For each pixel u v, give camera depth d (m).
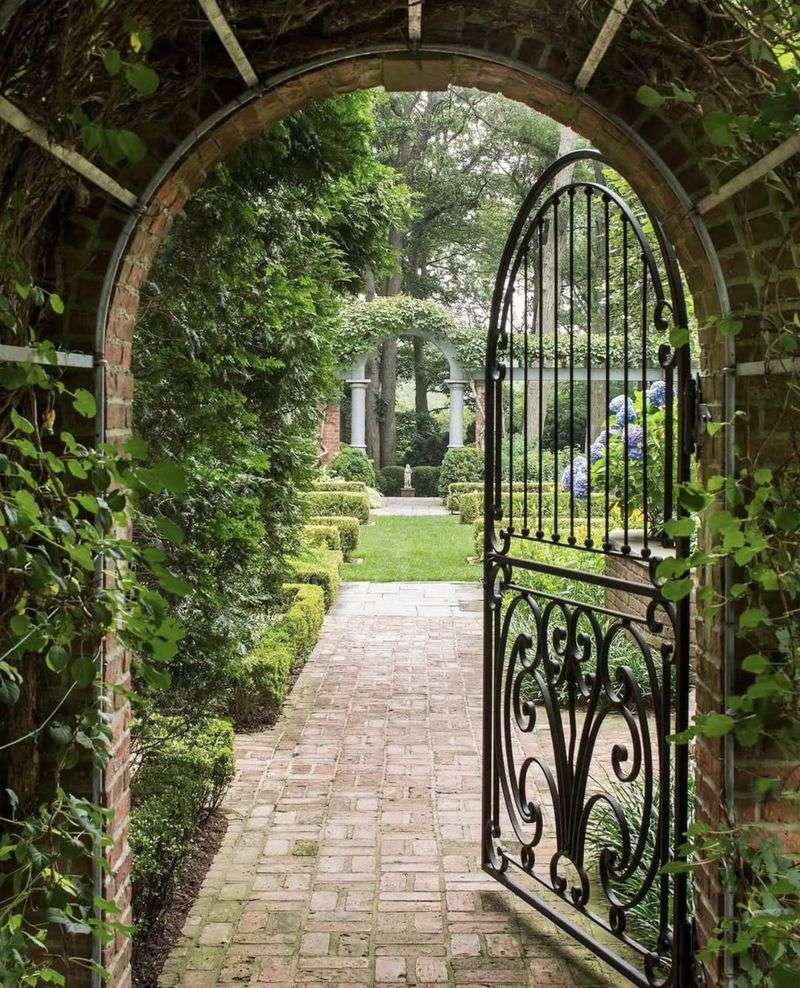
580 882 3.45
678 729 2.60
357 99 4.77
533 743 5.38
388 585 11.18
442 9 2.30
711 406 2.49
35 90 1.73
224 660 4.34
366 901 3.55
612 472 5.26
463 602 10.09
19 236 2.03
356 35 2.35
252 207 4.54
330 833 4.18
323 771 4.97
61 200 2.35
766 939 1.78
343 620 9.11
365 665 7.32
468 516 17.70
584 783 3.19
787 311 2.27
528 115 25.52
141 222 2.46
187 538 4.10
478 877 3.76
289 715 5.99
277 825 4.27
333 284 6.35
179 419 3.99
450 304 30.05
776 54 1.86
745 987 2.06
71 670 1.79
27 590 1.89
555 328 3.24
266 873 3.78
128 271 2.51
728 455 2.33
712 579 2.42
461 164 27.39
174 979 3.01
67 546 1.69
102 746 1.97
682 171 2.35
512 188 27.34
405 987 2.98
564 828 3.30
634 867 2.99
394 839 4.12
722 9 2.02
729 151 2.25
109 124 2.05
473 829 4.23
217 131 2.49
